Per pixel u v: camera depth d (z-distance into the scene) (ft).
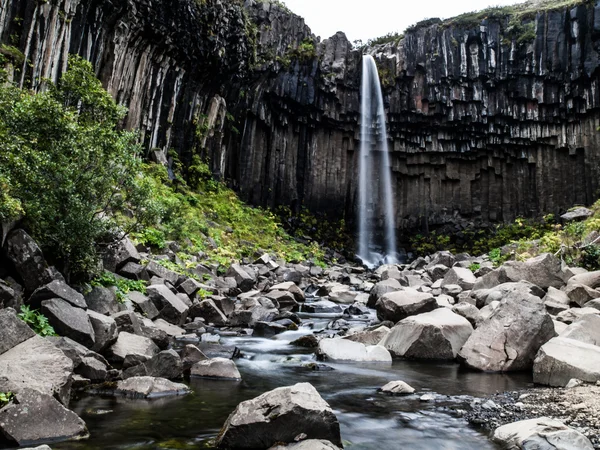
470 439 16.35
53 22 58.03
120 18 69.62
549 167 123.03
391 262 125.80
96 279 32.37
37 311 23.54
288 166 120.57
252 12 113.91
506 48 122.62
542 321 27.45
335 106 126.62
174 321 35.58
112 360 24.45
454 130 128.67
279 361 28.22
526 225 120.88
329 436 15.29
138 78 77.05
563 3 122.93
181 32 81.82
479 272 57.67
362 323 41.88
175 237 60.29
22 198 26.61
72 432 15.56
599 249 51.52
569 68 118.01
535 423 16.03
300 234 113.60
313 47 120.47
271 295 50.44
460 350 28.63
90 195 29.73
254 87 109.81
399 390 21.95
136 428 16.46
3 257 24.68
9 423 14.65
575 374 22.57
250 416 15.23
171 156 85.15
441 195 131.13
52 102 28.89
